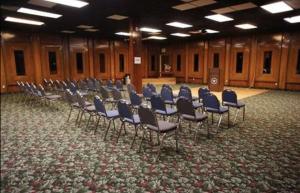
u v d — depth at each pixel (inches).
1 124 220.8
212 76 433.7
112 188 110.6
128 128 202.4
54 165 135.4
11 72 441.1
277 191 105.7
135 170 127.6
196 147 157.8
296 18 328.5
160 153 148.9
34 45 464.8
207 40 567.5
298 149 152.6
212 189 108.1
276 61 464.1
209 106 187.2
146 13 290.7
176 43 636.1
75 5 249.1
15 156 148.6
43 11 278.8
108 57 586.9
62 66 510.3
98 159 142.3
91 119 233.3
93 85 338.6
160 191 107.3
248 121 220.7
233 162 135.1
